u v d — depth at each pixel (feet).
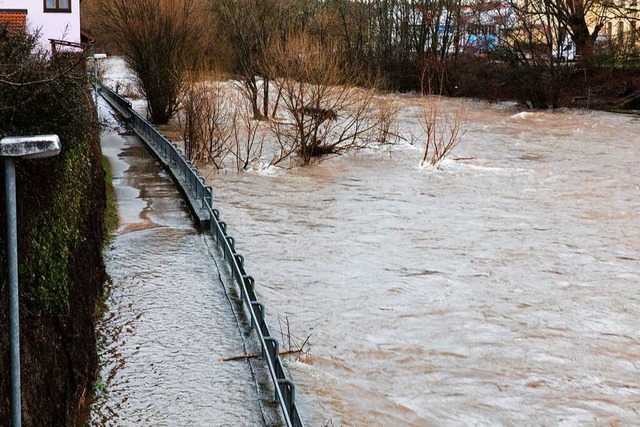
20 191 21.56
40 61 27.02
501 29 171.53
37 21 110.73
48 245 24.40
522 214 65.36
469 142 107.24
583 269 50.42
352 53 171.32
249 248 53.78
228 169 83.87
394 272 49.06
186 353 33.01
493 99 166.61
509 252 53.98
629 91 156.25
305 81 88.69
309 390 32.71
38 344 22.62
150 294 39.96
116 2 121.29
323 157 90.53
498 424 30.94
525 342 38.75
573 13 162.71
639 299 44.96
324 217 63.46
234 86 120.47
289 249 53.67
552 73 153.48
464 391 33.53
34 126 24.62
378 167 87.04
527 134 116.47
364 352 36.99
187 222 54.75
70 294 28.14
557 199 71.26
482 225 61.57
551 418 31.50
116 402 28.81
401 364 35.94
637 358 37.14
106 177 68.54
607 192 74.28
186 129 87.15
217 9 125.80
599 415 31.83
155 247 48.26
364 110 102.68
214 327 35.78
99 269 40.19
